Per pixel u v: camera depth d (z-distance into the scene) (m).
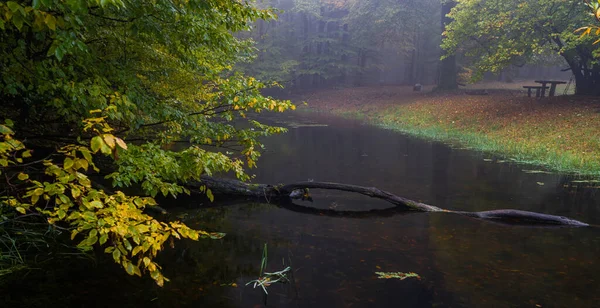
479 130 16.48
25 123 5.52
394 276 4.31
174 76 6.42
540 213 6.52
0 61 4.14
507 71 32.19
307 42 38.16
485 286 4.09
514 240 5.43
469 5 18.20
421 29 34.44
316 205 7.22
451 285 4.12
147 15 4.19
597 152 10.95
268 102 4.66
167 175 4.21
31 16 3.05
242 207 7.03
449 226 6.05
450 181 8.98
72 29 3.08
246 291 3.95
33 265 4.27
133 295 3.78
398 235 5.63
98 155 6.71
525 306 3.69
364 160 11.45
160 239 2.51
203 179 7.60
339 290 4.00
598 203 7.27
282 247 5.15
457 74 31.61
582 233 5.73
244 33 30.77
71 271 4.19
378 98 29.98
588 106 15.33
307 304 3.71
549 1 15.42
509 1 16.97
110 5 4.02
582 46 16.11
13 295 3.65
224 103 5.04
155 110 4.96
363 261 4.73
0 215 4.46
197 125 5.22
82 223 2.62
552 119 14.84
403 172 9.88
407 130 18.97
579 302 3.79
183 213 6.57
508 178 9.30
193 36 4.59
